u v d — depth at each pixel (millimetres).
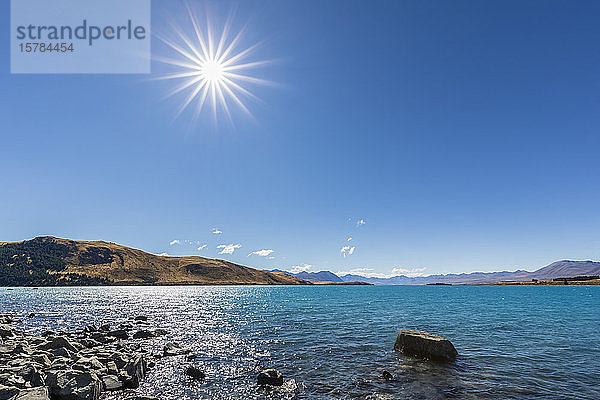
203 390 18531
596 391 18609
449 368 22922
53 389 15836
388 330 39188
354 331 38406
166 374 21125
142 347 28766
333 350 28281
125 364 21906
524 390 18734
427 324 44281
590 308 70750
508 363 24172
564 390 18766
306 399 17422
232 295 133875
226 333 36656
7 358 20531
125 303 80875
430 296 131375
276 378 19719
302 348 29047
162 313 57875
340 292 181500
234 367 23031
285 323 45375
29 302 82375
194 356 25594
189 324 43969
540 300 101750
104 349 26547
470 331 38438
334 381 20234
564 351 27938
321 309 67625
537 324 44438
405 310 65500
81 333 34438
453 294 153375
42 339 27266
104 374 19125
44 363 20062
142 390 18234
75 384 16234
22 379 16469
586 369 22766
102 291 152125
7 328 30547
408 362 24469
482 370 22469
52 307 68812
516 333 36938
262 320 48656
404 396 17859
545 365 23703
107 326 37844
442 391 18594
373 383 19891
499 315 55906
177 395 17734
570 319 50406
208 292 159125
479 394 18156
